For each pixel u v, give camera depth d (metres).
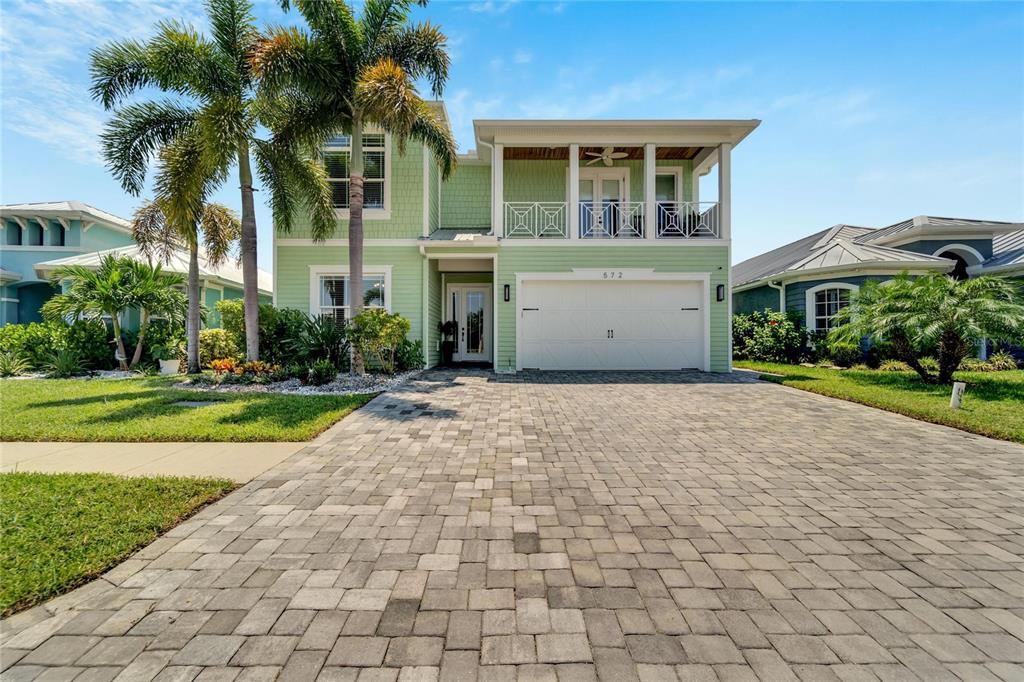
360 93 7.85
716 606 2.12
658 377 9.95
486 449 4.67
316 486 3.62
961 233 14.01
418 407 6.67
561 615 2.05
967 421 5.53
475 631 1.94
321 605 2.10
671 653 1.82
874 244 15.26
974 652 1.83
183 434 4.93
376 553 2.59
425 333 11.45
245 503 3.27
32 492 3.30
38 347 10.73
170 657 1.77
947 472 4.04
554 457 4.42
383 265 11.43
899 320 8.33
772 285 14.49
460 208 13.65
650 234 11.18
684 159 13.24
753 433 5.34
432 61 9.16
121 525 2.80
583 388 8.47
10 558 2.39
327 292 11.55
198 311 9.97
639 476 3.91
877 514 3.16
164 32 8.08
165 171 8.34
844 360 11.84
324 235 10.36
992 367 11.18
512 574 2.38
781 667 1.75
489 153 12.73
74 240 15.62
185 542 2.69
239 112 8.15
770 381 9.36
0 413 5.90
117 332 11.02
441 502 3.32
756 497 3.46
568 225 11.51
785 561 2.53
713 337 11.08
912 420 5.98
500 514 3.13
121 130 8.56
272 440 4.88
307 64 8.02
